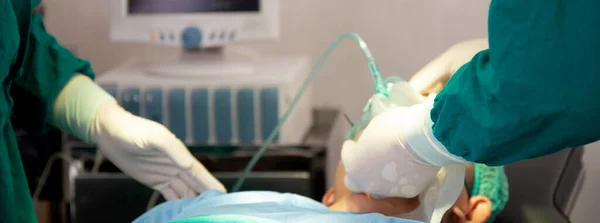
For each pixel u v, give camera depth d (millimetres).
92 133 1156
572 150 1193
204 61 1841
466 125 777
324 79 2137
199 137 1739
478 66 786
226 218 884
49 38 1171
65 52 1182
